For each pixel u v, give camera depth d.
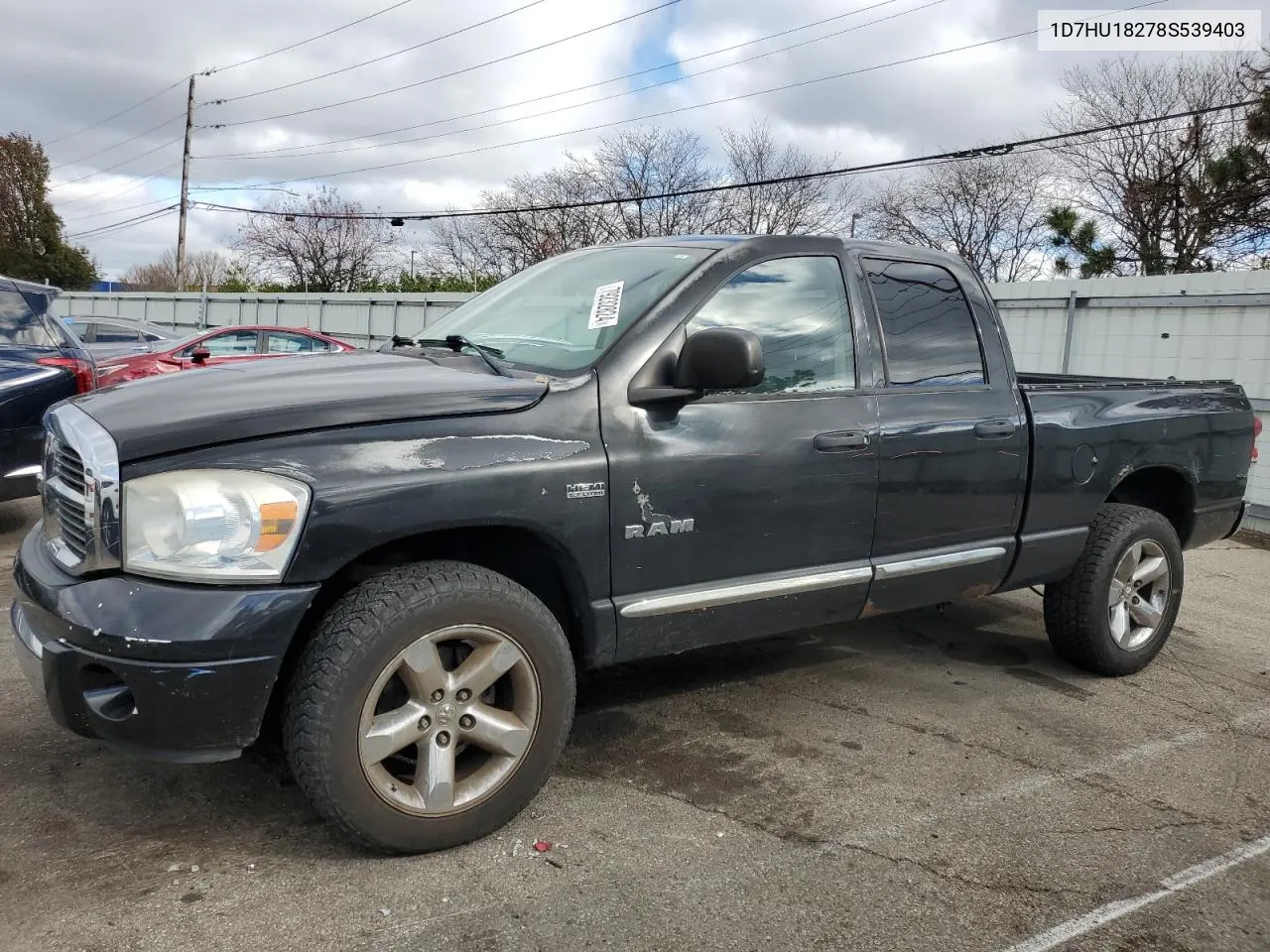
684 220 36.53
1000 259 35.31
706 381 2.94
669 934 2.49
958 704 4.22
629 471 3.00
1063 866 2.91
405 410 2.70
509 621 2.78
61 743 3.39
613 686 4.27
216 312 29.39
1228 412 4.98
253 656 2.44
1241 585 7.13
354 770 2.57
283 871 2.68
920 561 3.78
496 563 3.12
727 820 3.09
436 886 2.64
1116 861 2.96
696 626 3.27
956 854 2.95
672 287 3.25
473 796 2.81
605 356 3.06
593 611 3.03
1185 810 3.31
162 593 2.41
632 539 3.04
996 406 3.99
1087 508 4.34
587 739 3.69
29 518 7.24
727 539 3.25
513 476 2.76
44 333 6.20
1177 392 4.80
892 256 3.91
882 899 2.69
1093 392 4.41
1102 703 4.32
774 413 3.33
